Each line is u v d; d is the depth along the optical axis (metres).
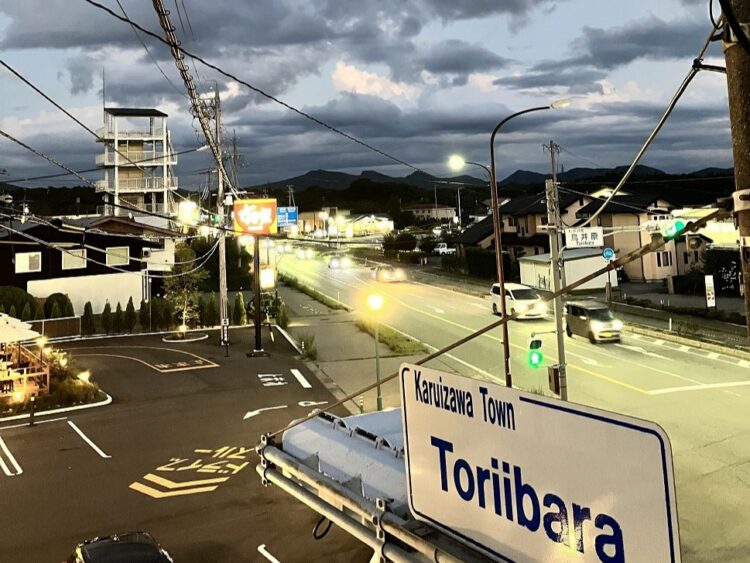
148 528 11.95
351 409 20.53
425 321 36.72
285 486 4.98
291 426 5.96
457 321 36.47
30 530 11.96
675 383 21.83
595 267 44.22
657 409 18.78
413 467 3.57
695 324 30.09
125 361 27.86
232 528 11.87
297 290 52.97
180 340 32.31
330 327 35.88
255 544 11.20
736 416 17.77
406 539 3.39
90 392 21.84
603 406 19.30
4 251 35.00
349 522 4.03
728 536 10.80
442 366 25.66
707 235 22.59
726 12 2.66
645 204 47.03
